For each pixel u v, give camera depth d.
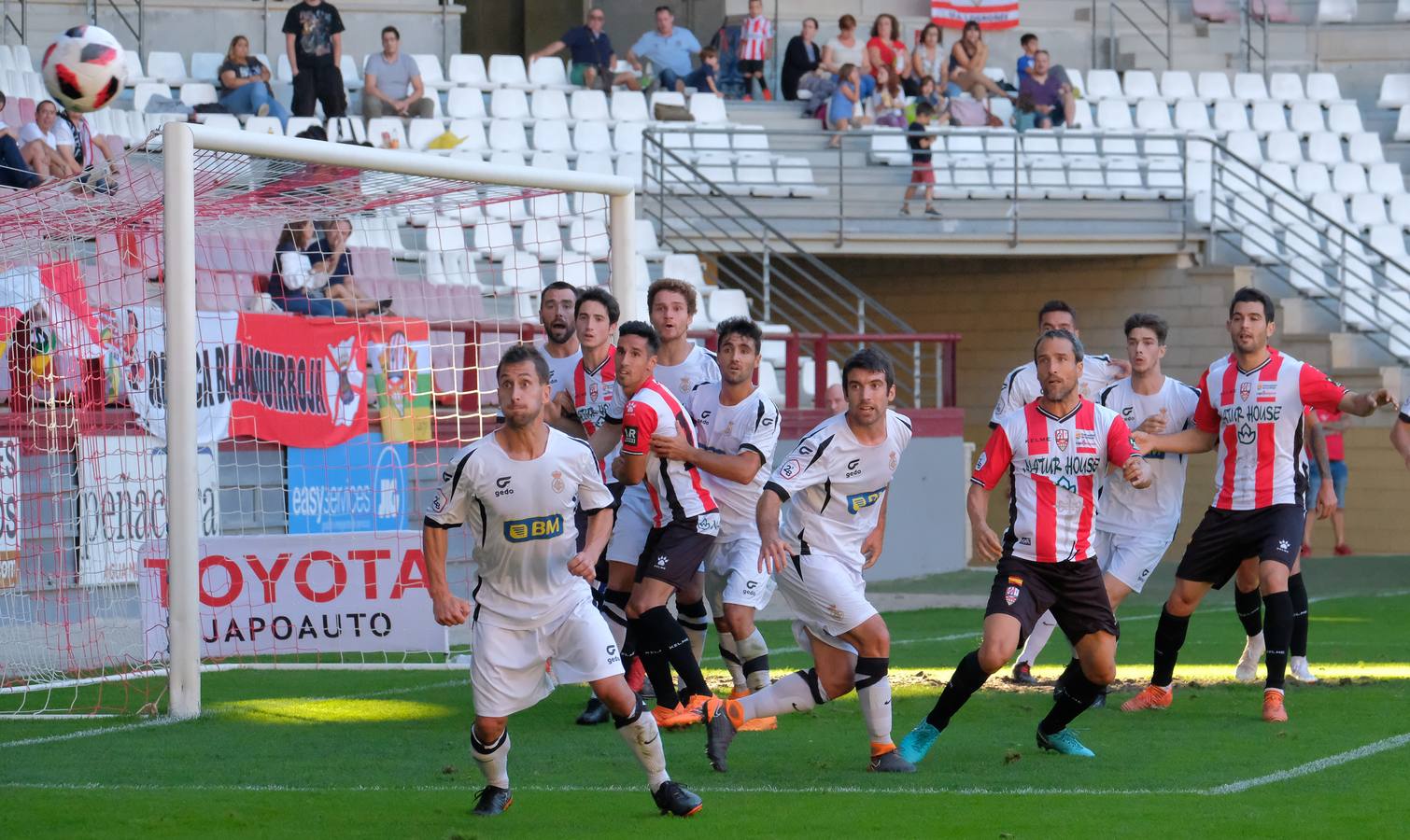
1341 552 47.44
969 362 56.62
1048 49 67.50
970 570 42.56
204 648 24.00
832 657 17.44
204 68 52.69
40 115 37.00
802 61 58.44
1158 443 21.67
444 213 35.03
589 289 21.33
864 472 17.05
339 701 22.72
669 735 19.70
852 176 53.25
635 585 19.84
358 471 31.47
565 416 21.81
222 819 15.08
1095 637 17.48
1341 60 68.56
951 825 14.70
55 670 25.05
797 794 16.16
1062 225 51.62
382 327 31.84
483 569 15.04
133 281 29.17
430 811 15.48
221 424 29.94
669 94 55.97
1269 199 52.16
